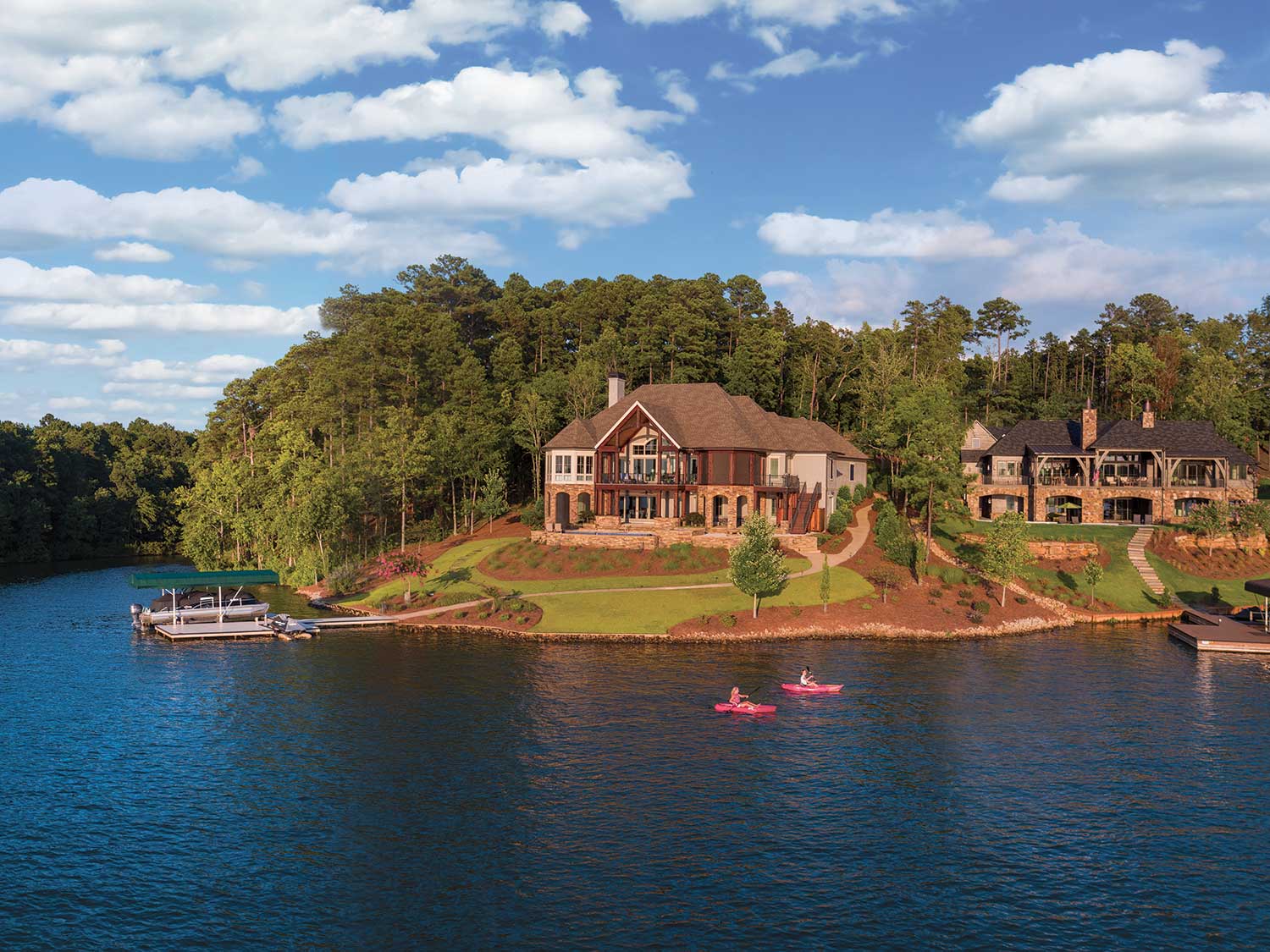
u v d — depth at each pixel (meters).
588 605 76.50
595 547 89.06
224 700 54.66
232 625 77.75
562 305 142.00
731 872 33.41
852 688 56.59
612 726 49.09
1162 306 167.75
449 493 121.31
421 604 82.56
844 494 101.19
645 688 56.22
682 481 94.25
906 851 35.16
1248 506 96.19
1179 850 35.41
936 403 109.75
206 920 30.23
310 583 101.31
